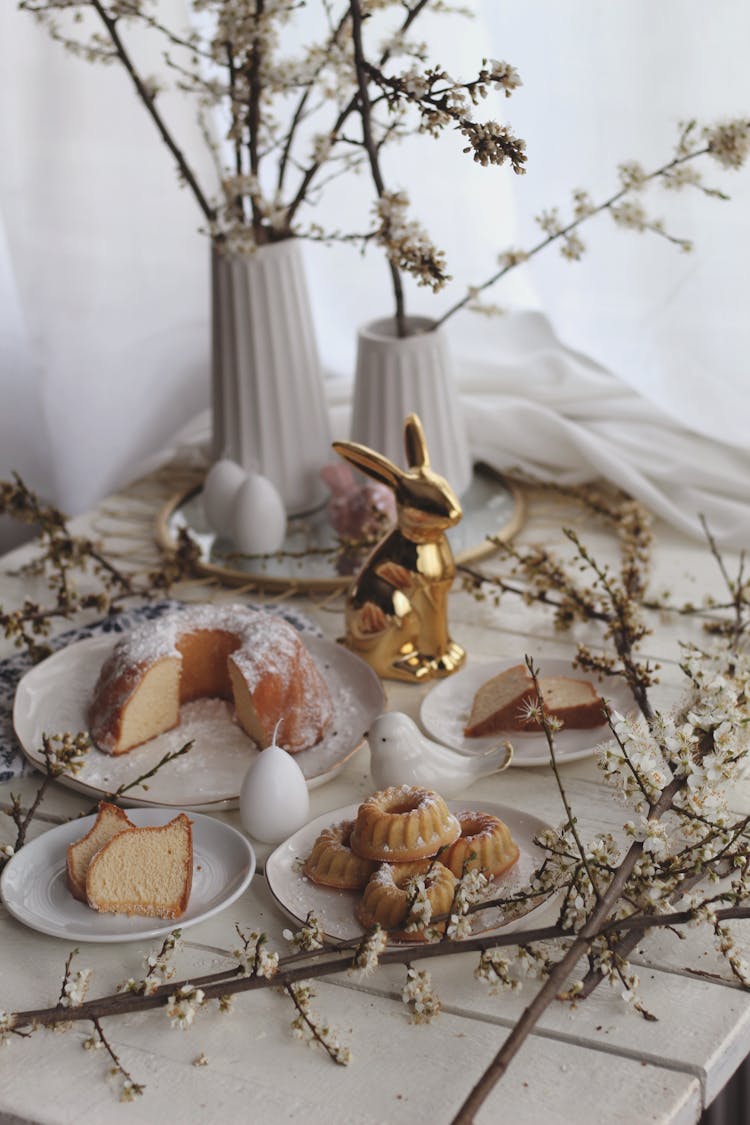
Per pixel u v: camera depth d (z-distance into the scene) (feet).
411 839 5.64
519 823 5.88
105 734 6.21
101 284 8.20
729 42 7.04
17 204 7.92
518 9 7.26
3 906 5.77
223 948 5.62
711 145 6.64
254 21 6.79
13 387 8.48
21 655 6.68
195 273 8.46
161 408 8.55
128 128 8.06
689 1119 5.24
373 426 7.33
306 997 5.41
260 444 7.44
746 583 6.68
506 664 6.54
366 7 6.59
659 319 7.41
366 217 8.01
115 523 7.67
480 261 8.01
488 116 7.50
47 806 6.10
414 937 5.49
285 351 7.36
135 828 5.76
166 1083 5.29
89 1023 5.43
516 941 5.41
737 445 7.36
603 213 7.39
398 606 6.52
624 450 7.54
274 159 8.00
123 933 5.60
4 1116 5.26
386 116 7.57
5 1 7.64
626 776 5.62
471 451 7.79
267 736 6.17
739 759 5.65
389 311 8.22
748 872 5.64
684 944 5.58
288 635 6.27
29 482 8.66
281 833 5.89
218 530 7.39
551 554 7.07
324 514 7.57
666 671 6.57
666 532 7.44
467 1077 5.27
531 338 8.16
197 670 6.39
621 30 7.14
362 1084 5.26
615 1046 5.32
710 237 7.23
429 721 6.32
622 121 7.26
